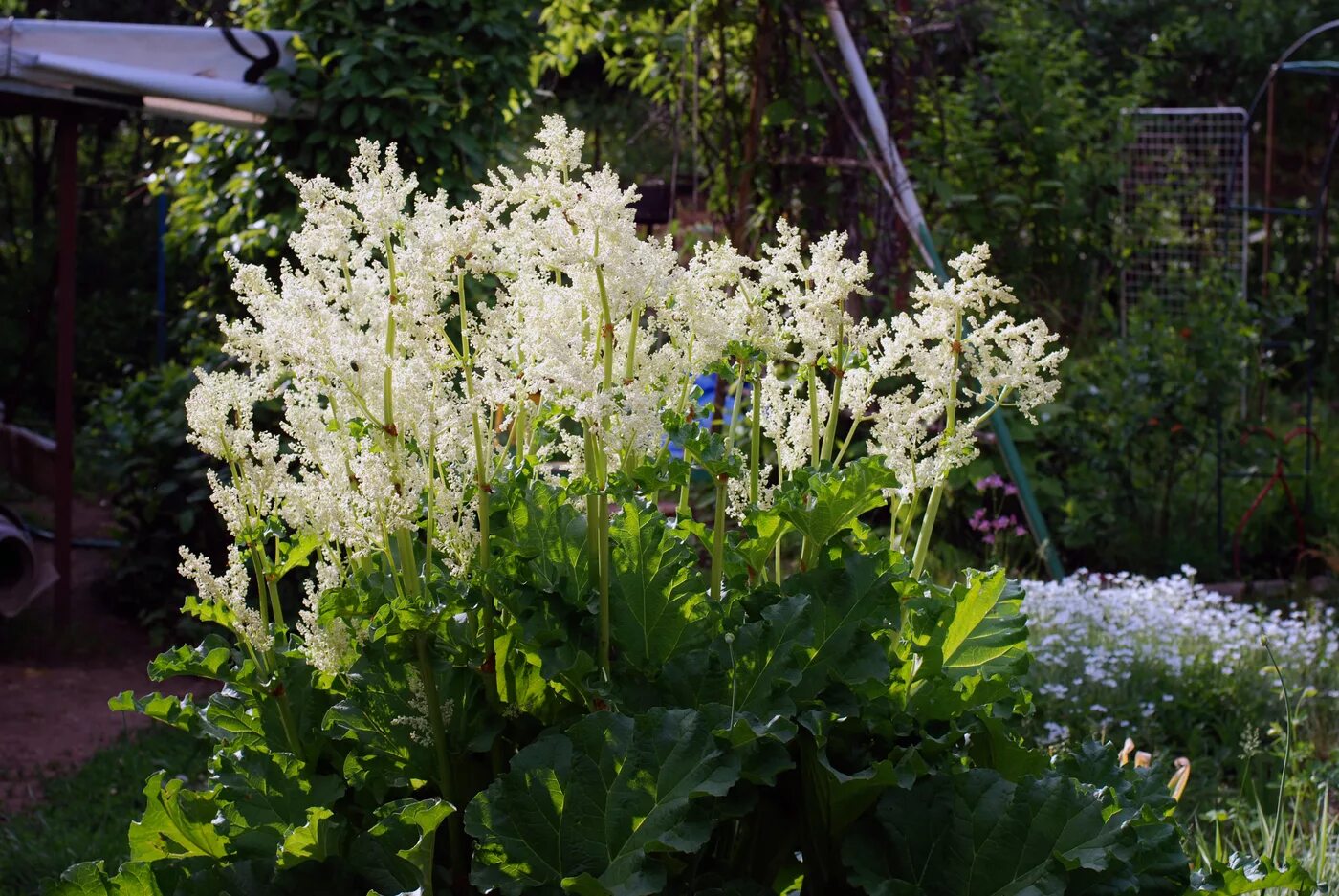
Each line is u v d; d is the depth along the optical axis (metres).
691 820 1.66
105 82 6.57
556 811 1.68
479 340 1.90
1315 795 4.46
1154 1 15.46
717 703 1.80
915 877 1.78
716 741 1.71
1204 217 11.08
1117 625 6.15
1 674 6.30
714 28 7.09
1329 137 15.84
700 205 8.48
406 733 1.84
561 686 1.88
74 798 4.64
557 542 1.94
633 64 8.16
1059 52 10.37
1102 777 2.03
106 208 15.57
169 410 7.32
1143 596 6.51
